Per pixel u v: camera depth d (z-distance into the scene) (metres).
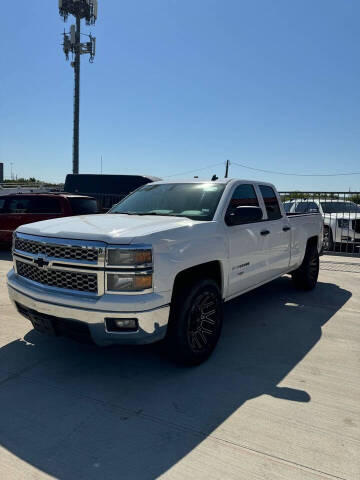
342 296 6.37
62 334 3.42
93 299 3.10
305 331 4.67
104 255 3.07
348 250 11.80
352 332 4.65
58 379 3.38
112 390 3.20
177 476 2.24
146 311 3.06
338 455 2.42
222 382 3.36
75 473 2.26
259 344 4.24
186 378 3.42
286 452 2.45
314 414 2.88
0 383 3.29
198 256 3.58
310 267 6.56
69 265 3.22
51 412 2.88
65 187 15.86
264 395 3.14
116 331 3.10
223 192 4.40
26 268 3.66
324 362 3.79
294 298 6.21
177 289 3.51
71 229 3.36
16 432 2.63
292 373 3.54
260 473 2.26
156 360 3.78
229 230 4.15
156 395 3.13
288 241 5.61
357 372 3.58
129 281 3.06
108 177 15.15
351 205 12.20
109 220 3.78
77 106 31.08
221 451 2.46
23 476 2.23
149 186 5.16
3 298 5.81
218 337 3.92
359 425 2.75
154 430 2.67
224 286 4.08
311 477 2.23
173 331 3.44
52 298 3.25
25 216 10.14
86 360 3.76
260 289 6.81
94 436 2.60
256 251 4.69
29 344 4.11
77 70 30.78
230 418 2.81
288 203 13.24
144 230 3.27
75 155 31.39
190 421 2.78
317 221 6.72
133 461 2.36
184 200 4.49
